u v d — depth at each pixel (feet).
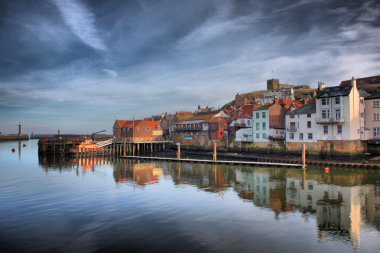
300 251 60.03
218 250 60.34
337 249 61.11
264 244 63.26
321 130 205.16
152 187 122.83
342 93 193.47
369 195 105.91
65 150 288.10
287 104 254.88
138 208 89.66
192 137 325.62
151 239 65.87
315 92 270.67
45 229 72.13
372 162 172.04
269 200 99.40
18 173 164.66
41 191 115.14
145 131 342.44
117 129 368.68
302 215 82.84
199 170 173.58
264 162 198.08
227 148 280.10
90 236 67.72
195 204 94.17
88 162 226.17
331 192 110.93
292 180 136.05
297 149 220.02
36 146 447.83
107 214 83.87
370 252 59.82
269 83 568.41
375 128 195.42
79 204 94.84
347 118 191.21
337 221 77.71
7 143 544.21
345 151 192.24
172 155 285.43
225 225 74.43
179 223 75.97
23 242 64.59
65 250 60.54
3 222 77.36
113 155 290.35
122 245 62.80
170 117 400.26
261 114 247.50
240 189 117.60
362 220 78.74
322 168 172.14
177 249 60.85
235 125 278.26
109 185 127.75
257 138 250.98
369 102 198.29
